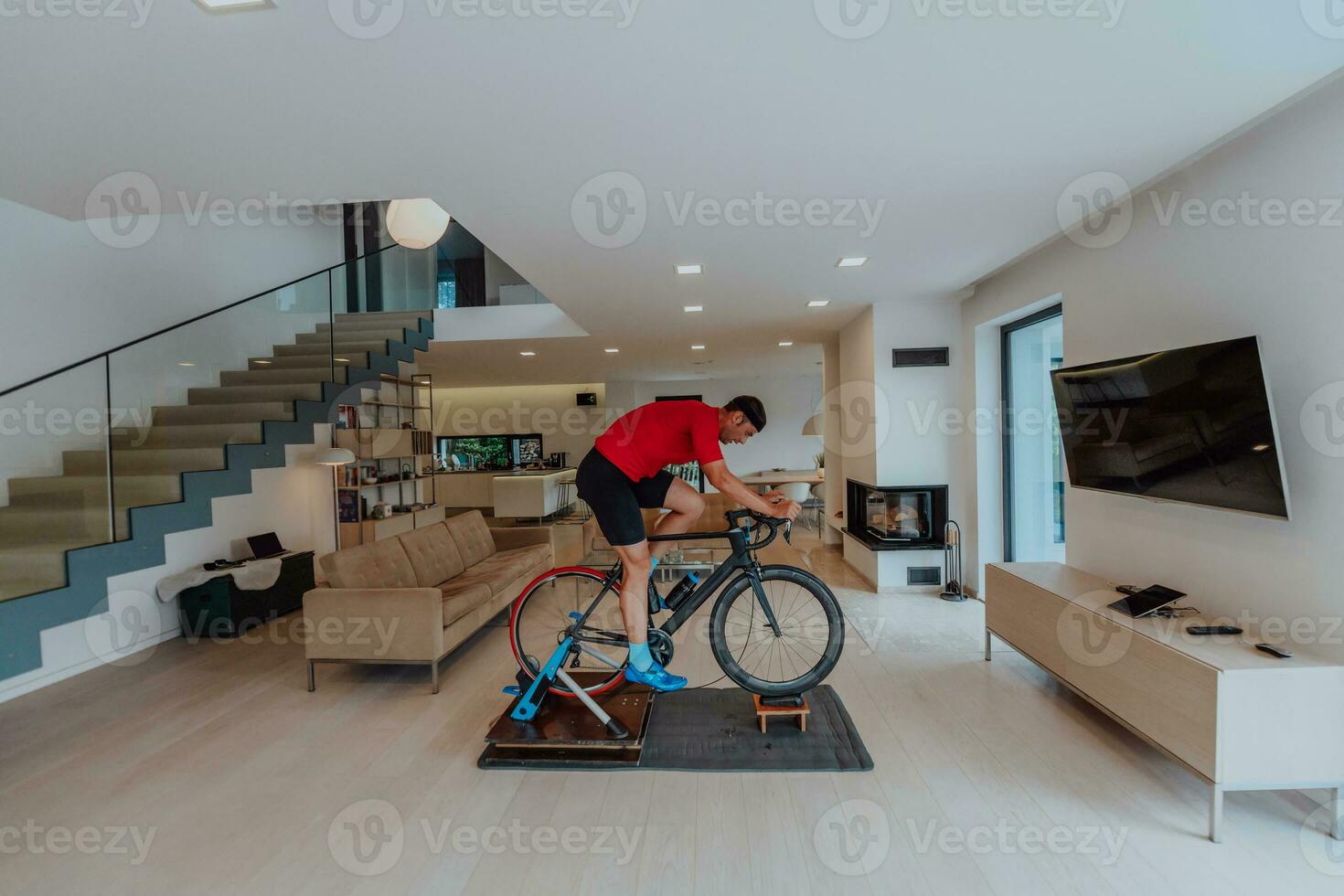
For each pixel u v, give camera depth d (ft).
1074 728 9.19
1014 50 5.62
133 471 12.41
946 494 16.88
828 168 8.17
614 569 9.78
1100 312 10.89
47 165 7.55
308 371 18.06
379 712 10.39
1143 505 9.87
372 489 24.06
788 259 12.22
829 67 5.82
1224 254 8.24
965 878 6.08
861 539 18.01
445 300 22.12
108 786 8.12
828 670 9.27
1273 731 6.43
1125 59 5.78
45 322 13.61
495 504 29.76
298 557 17.21
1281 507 6.94
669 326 19.53
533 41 5.29
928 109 6.68
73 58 5.33
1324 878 5.97
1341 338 6.74
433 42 5.26
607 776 8.16
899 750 8.63
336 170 7.86
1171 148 7.72
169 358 15.38
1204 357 7.69
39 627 9.40
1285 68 5.98
